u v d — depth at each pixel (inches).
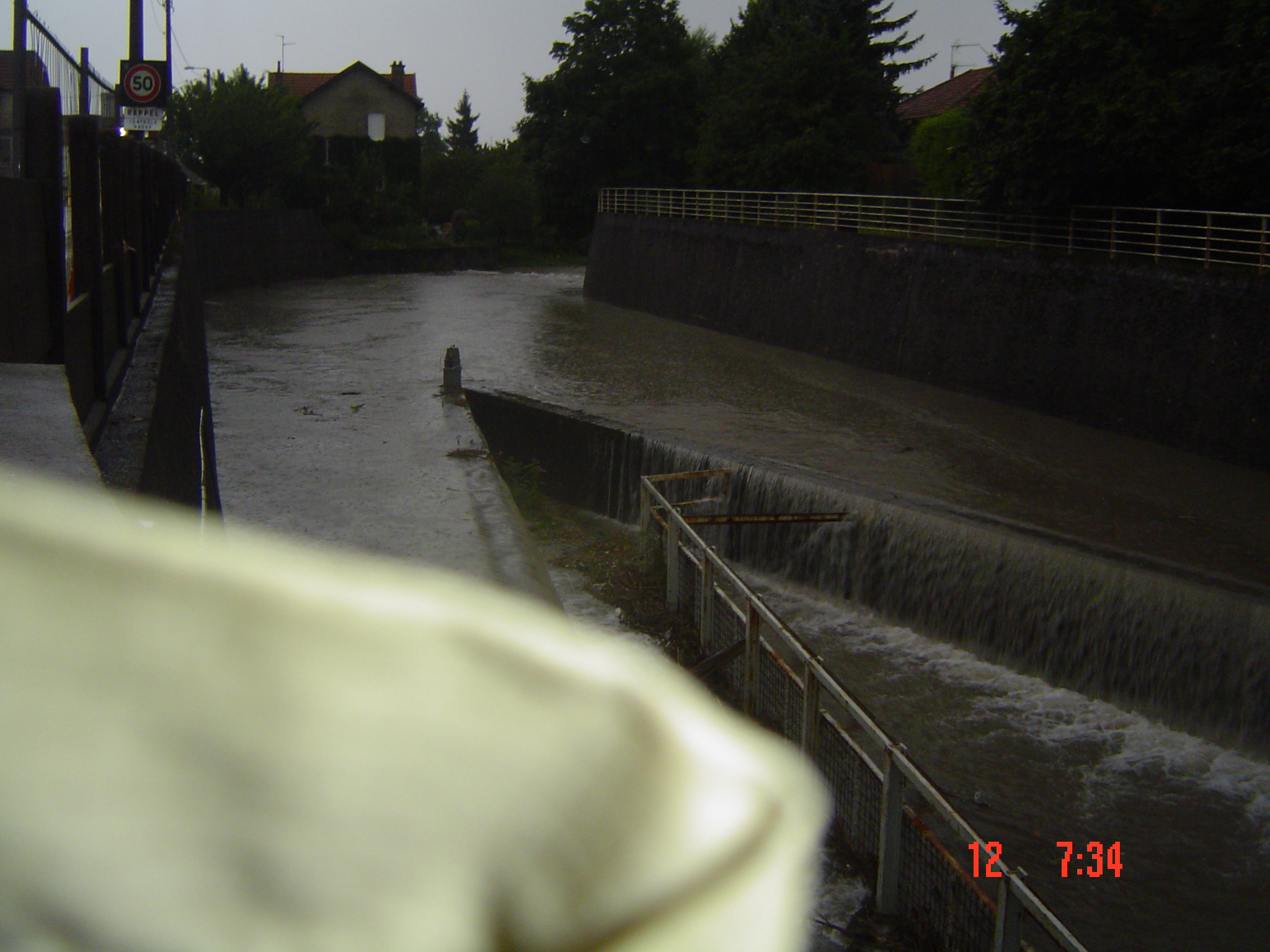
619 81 2642.7
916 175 1867.6
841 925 352.5
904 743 533.3
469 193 3385.8
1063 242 1161.4
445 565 402.0
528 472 935.0
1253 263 929.5
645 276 1962.4
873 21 2785.4
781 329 1541.6
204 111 2428.6
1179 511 764.0
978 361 1176.8
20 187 275.0
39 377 138.0
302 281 2461.9
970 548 644.1
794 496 749.3
